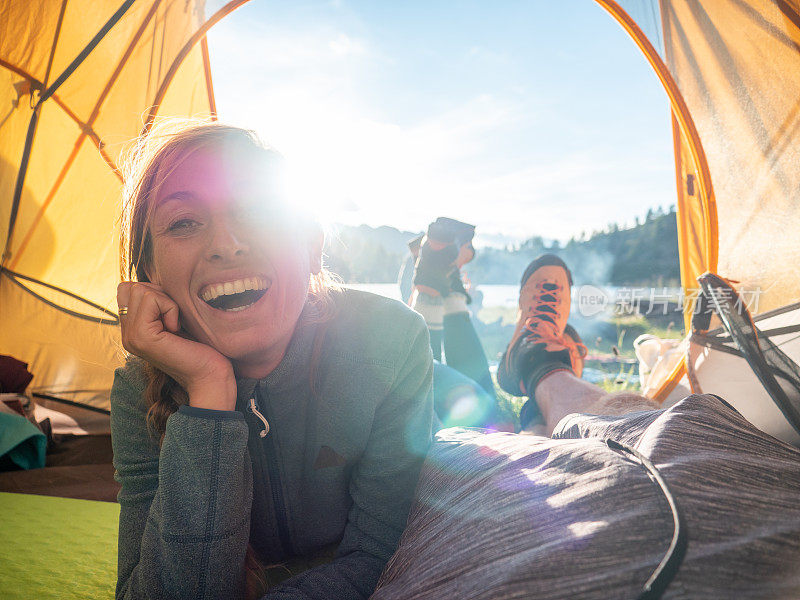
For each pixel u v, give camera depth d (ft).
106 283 9.39
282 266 2.99
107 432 8.72
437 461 3.54
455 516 2.65
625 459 2.23
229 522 2.91
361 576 3.26
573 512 2.06
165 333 3.04
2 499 5.99
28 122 9.03
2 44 8.80
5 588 4.00
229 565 2.91
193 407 2.99
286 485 3.75
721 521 1.82
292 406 3.56
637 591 1.62
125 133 9.16
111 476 6.89
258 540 3.99
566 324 8.84
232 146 2.97
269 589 3.18
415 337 3.86
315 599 2.98
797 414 5.31
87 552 4.65
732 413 2.69
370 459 3.79
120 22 8.92
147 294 3.05
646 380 8.70
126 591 3.01
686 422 2.46
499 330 19.17
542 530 2.06
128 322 3.07
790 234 7.00
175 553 2.83
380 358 3.68
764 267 7.16
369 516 3.73
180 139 3.05
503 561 2.02
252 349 3.07
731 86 7.57
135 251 3.35
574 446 2.53
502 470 2.72
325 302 3.65
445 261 8.23
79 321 9.37
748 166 7.45
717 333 6.06
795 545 1.73
